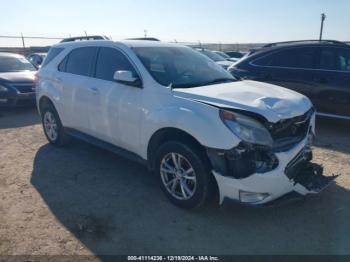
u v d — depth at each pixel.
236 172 3.14
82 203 3.90
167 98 3.71
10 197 4.06
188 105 3.48
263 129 3.18
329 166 4.88
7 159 5.34
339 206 3.76
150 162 4.03
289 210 3.69
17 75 9.02
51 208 3.79
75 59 5.20
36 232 3.33
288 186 3.28
